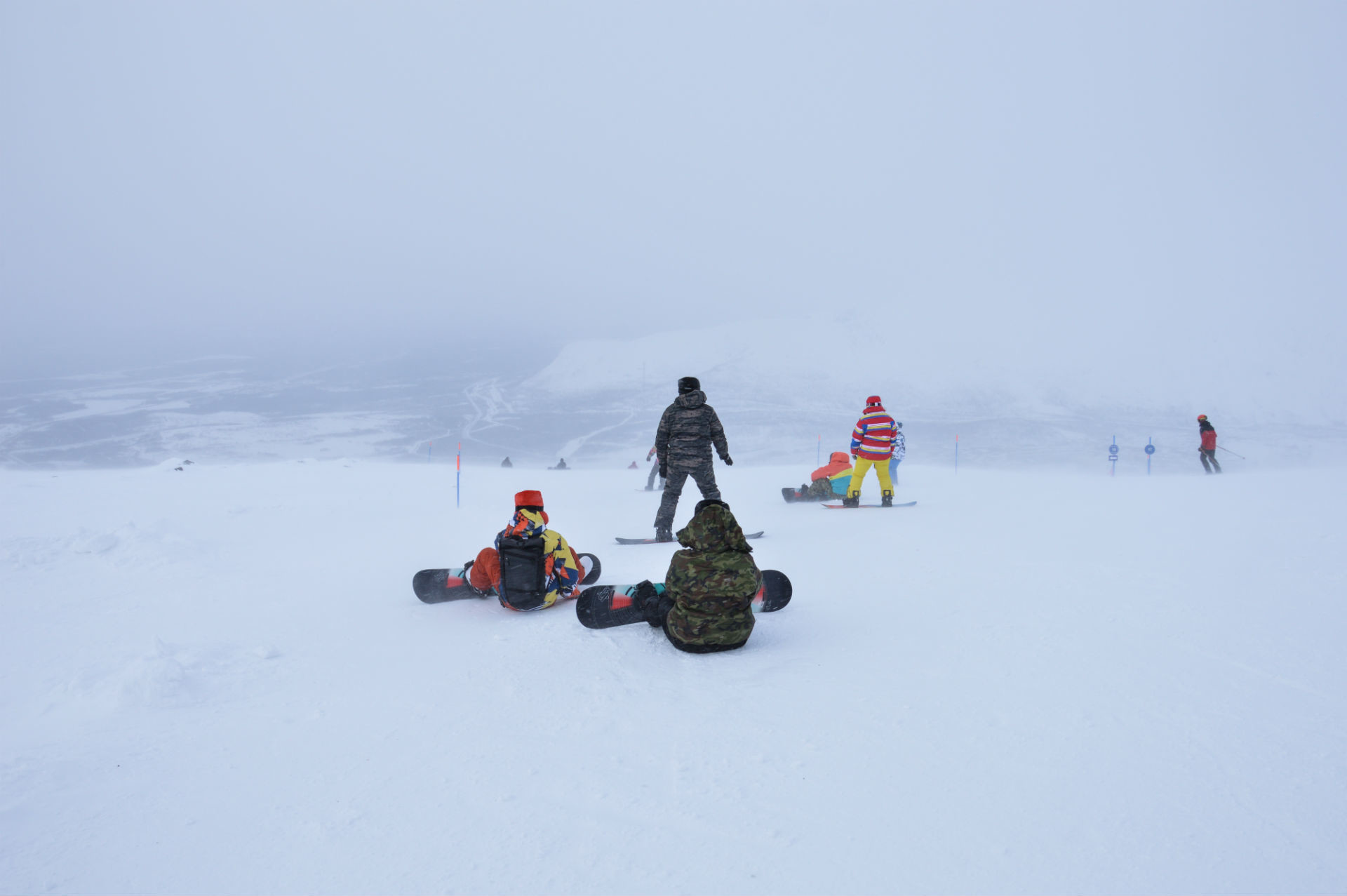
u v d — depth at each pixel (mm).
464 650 4234
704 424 7941
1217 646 3756
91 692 3637
